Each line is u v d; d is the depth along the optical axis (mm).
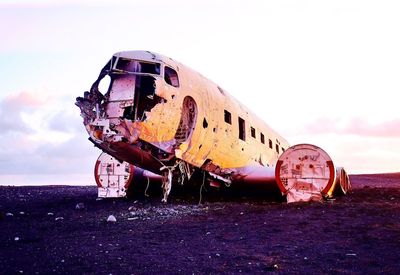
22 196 14570
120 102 8992
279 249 5117
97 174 12344
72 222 7641
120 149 9070
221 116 11250
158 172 10406
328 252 4898
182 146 9406
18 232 6465
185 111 9773
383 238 5613
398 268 4160
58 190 18578
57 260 4508
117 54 9148
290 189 10000
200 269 4195
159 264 4379
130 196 12477
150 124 8633
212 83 11891
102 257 4676
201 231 6488
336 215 7672
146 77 9266
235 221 7445
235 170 12258
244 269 4199
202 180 11406
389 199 12000
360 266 4262
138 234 6266
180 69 9945
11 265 4266
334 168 9703
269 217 7730
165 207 9781
